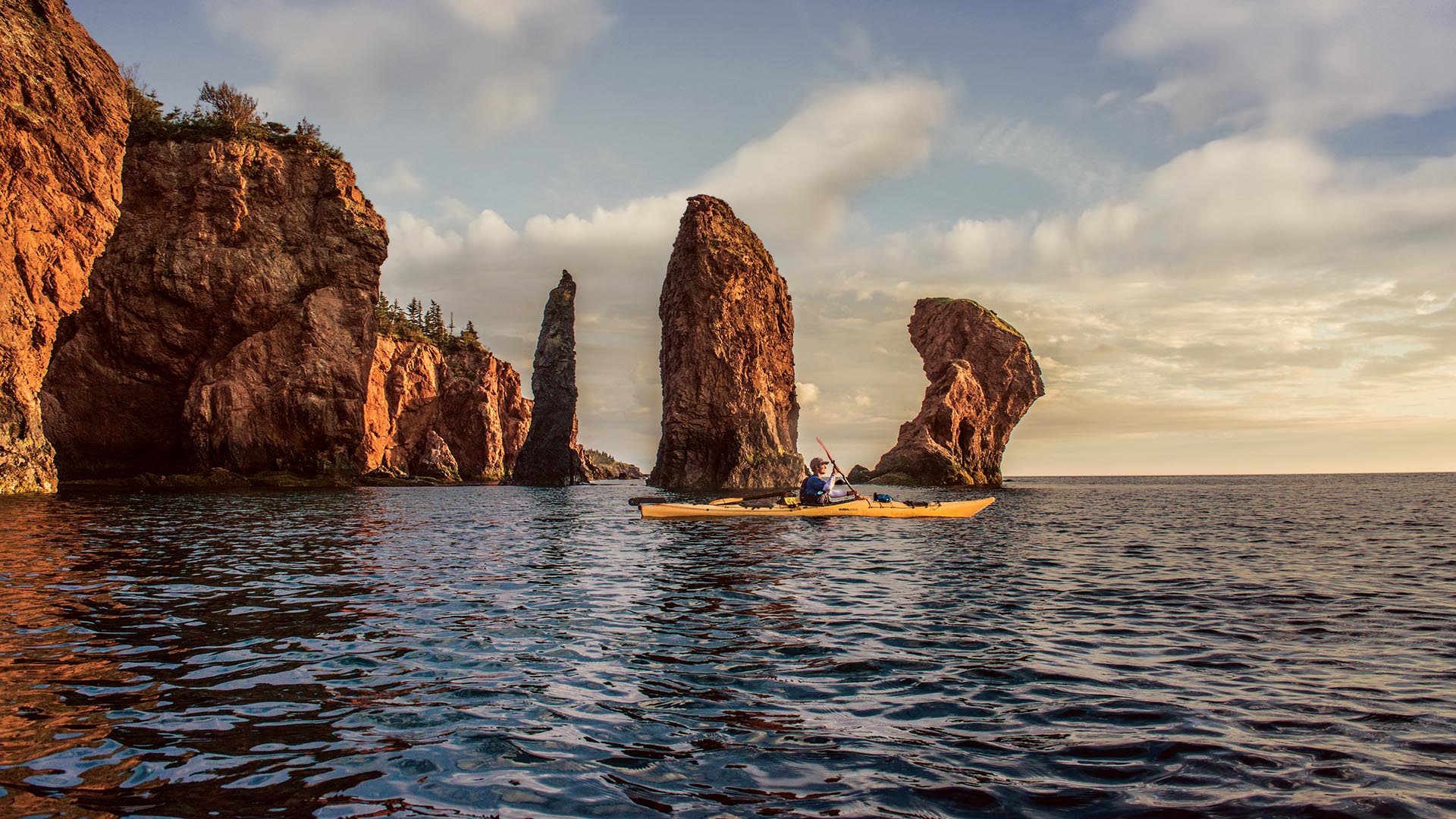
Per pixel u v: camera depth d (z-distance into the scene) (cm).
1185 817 344
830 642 705
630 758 425
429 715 495
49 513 2317
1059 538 1811
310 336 5494
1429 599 939
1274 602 922
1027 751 434
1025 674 596
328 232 5666
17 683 548
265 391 5425
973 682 574
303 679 574
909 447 7256
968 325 7969
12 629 728
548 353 9388
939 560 1325
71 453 5281
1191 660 639
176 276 5256
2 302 3291
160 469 5519
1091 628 771
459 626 768
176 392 5497
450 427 9838
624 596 953
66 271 3584
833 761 420
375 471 7794
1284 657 646
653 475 7569
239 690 542
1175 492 6244
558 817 351
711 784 390
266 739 449
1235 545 1664
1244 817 343
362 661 627
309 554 1383
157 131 5341
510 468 11106
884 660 641
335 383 5569
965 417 7525
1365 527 2228
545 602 907
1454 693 534
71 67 3550
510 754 431
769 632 749
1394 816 342
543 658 643
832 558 1354
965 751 434
